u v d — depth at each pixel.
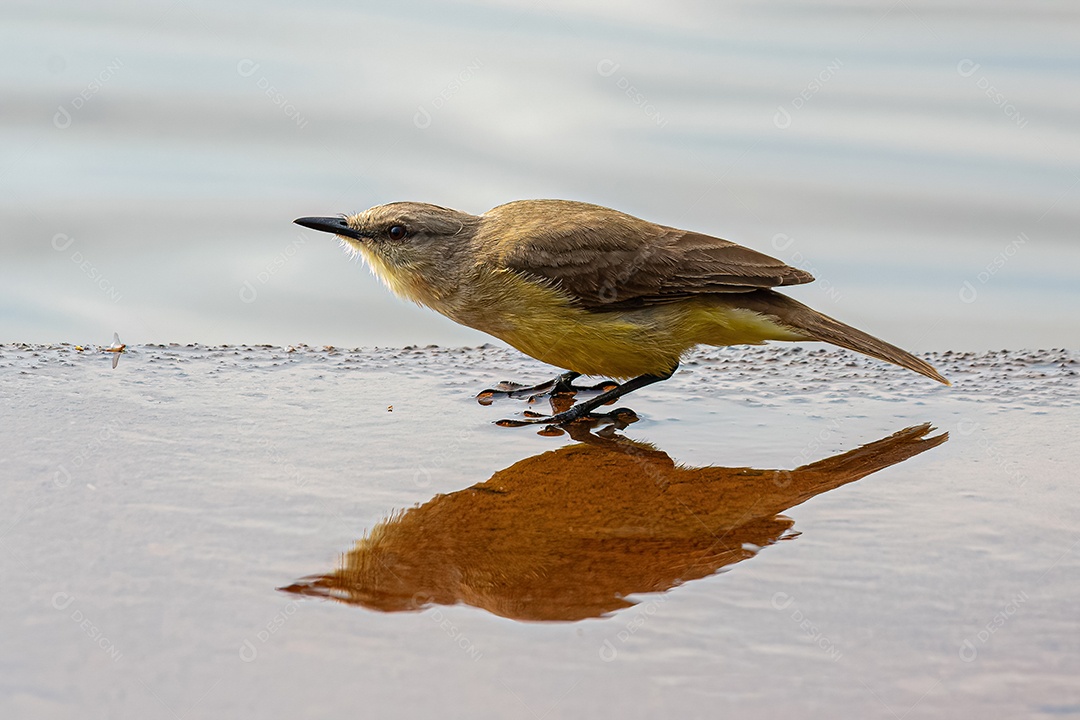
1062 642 7.91
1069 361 16.66
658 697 7.07
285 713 6.80
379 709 6.86
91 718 6.69
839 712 6.97
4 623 7.75
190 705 6.85
